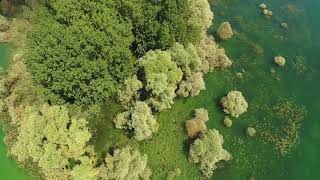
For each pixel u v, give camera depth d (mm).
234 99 65875
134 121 59719
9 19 74125
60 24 56781
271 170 62000
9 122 62125
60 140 54219
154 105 62781
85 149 57344
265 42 77500
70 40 54594
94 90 58438
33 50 55781
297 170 62500
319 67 75250
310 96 71000
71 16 57406
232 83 70688
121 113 62625
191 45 65312
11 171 58094
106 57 58062
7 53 70250
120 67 59969
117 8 61375
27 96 62406
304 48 77688
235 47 75750
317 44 78750
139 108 60156
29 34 58969
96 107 60438
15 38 71125
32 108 59250
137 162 56344
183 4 63375
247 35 78125
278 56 74875
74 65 55781
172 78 61906
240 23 79750
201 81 66500
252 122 66438
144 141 62312
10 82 64312
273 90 71000
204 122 64688
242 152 63156
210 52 70250
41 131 54750
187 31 65812
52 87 56500
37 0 71938
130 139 62156
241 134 64938
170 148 62156
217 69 71750
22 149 55531
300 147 64688
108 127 63031
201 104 67250
